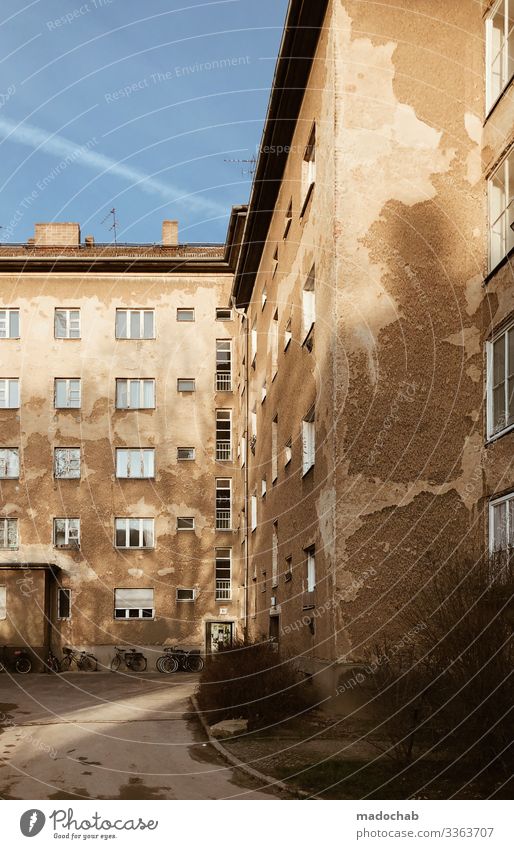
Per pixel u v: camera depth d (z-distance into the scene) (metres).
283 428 24.98
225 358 41.75
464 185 17.75
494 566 10.93
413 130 17.81
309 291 21.52
